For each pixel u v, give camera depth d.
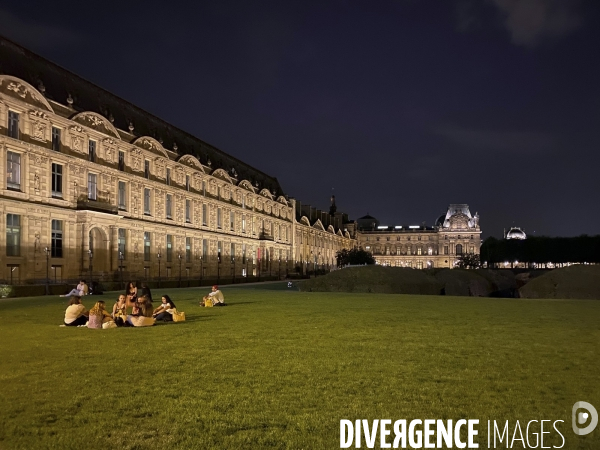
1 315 29.25
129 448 9.30
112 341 19.28
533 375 14.29
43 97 60.41
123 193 76.50
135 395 12.18
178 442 9.55
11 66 60.81
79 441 9.58
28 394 12.21
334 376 13.97
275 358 16.19
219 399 11.92
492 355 16.94
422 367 15.11
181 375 13.98
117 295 50.81
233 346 18.25
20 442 9.53
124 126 81.62
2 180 54.50
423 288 61.75
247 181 123.38
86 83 76.69
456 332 22.14
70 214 63.97
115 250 71.81
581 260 179.38
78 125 65.75
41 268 59.34
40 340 19.50
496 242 190.50
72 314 23.92
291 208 153.62
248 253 122.81
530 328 23.73
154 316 25.72
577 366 15.39
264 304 37.12
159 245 84.88
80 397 12.00
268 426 10.33
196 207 98.88
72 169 64.81
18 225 57.03
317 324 24.62
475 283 75.25
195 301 40.56
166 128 98.44
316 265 179.00
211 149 118.81
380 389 12.81
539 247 183.88
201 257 99.81
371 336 20.75
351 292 59.12
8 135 55.59
